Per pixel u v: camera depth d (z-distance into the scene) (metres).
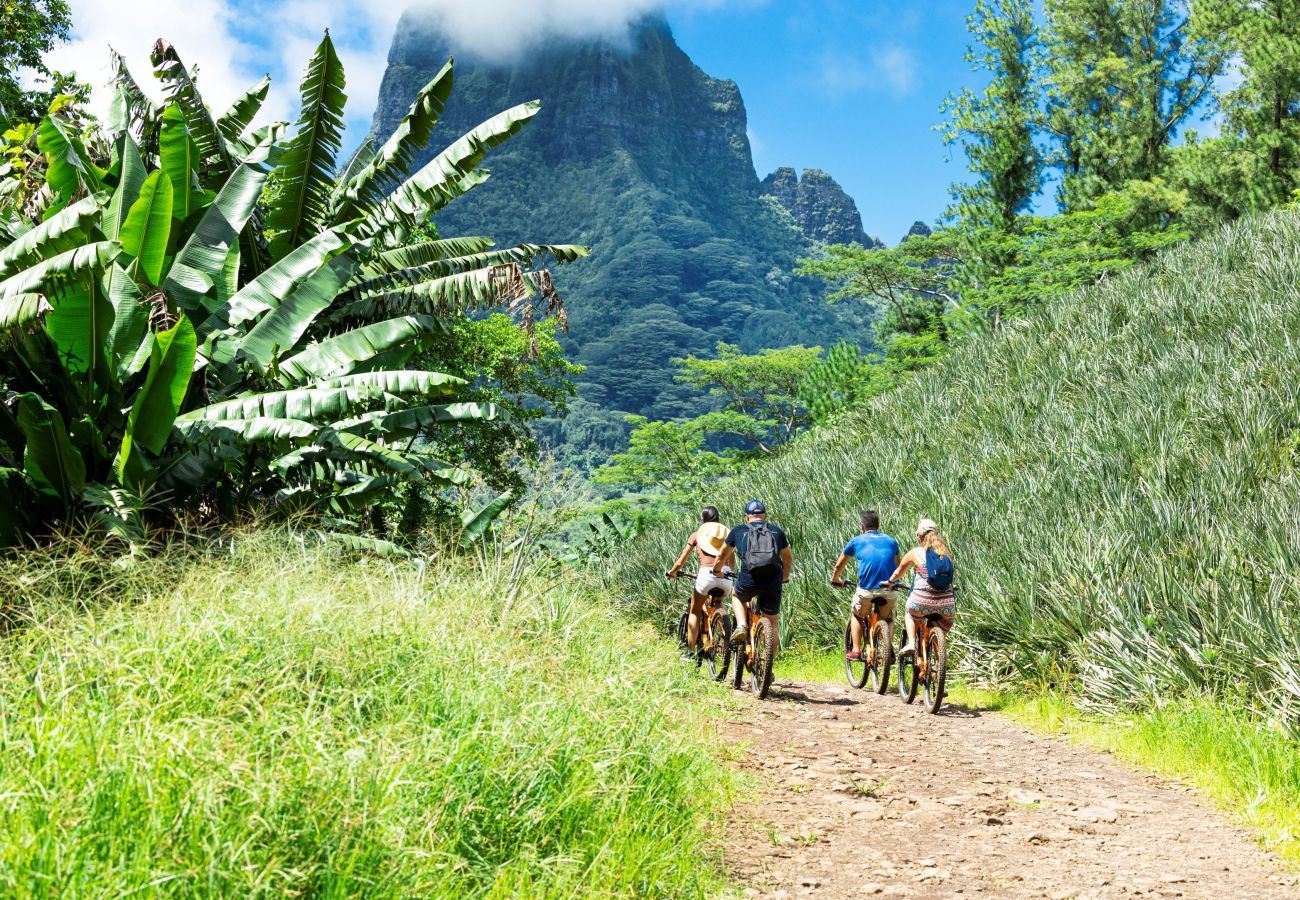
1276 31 30.88
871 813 5.18
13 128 14.14
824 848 4.56
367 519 13.23
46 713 3.36
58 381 10.75
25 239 9.67
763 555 8.80
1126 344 16.98
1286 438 11.16
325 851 2.91
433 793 3.55
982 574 10.72
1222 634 7.40
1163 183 35.97
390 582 6.79
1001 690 9.20
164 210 10.59
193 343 9.51
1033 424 15.81
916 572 9.14
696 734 5.91
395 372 11.49
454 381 11.48
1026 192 42.50
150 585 5.57
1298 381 12.45
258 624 4.76
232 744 3.18
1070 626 8.96
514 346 25.83
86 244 9.70
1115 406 14.72
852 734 7.45
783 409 53.66
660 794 4.54
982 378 19.48
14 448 10.52
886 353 48.09
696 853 4.17
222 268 11.90
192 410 11.45
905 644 9.22
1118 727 7.32
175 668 4.05
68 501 9.63
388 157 14.10
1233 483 10.52
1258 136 31.80
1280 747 5.75
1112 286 20.12
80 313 9.98
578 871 3.55
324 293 12.35
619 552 20.39
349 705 4.21
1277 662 6.66
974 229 42.72
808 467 19.91
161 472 10.52
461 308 13.80
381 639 5.05
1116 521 10.38
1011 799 5.59
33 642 4.32
